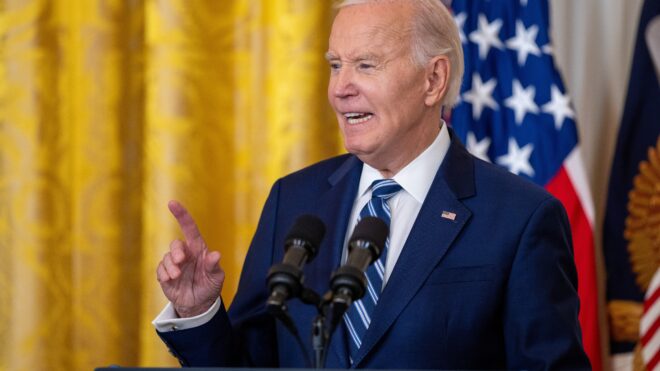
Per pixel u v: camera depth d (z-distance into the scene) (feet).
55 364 19.31
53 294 19.31
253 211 19.63
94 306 19.39
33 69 19.16
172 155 19.24
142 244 19.66
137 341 19.65
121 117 19.53
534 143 18.72
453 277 10.88
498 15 19.34
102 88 19.36
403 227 11.57
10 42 19.15
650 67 19.47
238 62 19.72
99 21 19.36
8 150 19.22
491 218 11.13
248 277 12.21
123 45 19.61
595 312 18.39
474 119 18.75
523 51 19.12
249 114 19.72
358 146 11.31
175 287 10.96
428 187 11.68
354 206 11.94
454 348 10.68
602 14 21.31
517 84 19.02
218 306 11.24
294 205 12.25
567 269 11.18
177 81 19.25
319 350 8.04
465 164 11.80
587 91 21.16
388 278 11.26
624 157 19.36
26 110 19.15
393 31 11.23
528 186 11.46
